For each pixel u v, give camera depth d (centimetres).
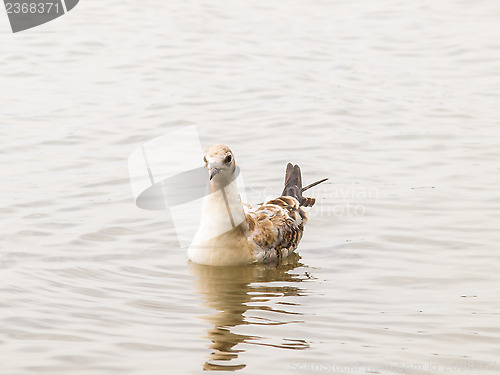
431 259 1266
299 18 3005
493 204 1472
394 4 3203
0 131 1881
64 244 1302
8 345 966
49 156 1728
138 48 2605
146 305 1098
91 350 957
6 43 2633
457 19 2975
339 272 1238
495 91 2212
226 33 2791
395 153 1762
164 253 1298
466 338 1000
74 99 2128
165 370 911
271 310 1091
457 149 1778
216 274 1238
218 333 1011
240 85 2261
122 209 1454
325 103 2109
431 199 1505
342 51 2608
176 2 3195
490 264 1237
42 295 1115
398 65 2467
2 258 1238
